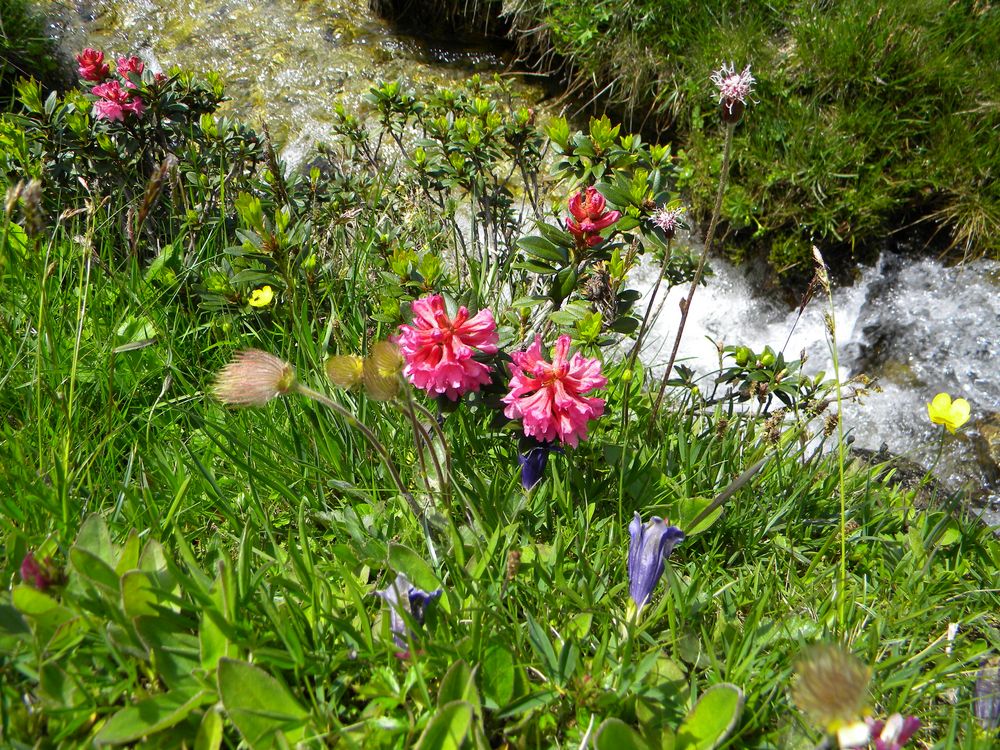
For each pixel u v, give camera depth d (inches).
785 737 14.7
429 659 14.8
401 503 19.1
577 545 18.3
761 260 45.7
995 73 43.3
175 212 29.4
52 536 15.7
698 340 44.3
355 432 21.1
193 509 19.1
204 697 13.5
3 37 51.1
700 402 26.3
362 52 56.8
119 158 29.0
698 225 46.7
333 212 31.9
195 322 25.5
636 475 20.6
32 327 22.8
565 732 15.0
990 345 40.5
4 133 27.8
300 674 14.9
